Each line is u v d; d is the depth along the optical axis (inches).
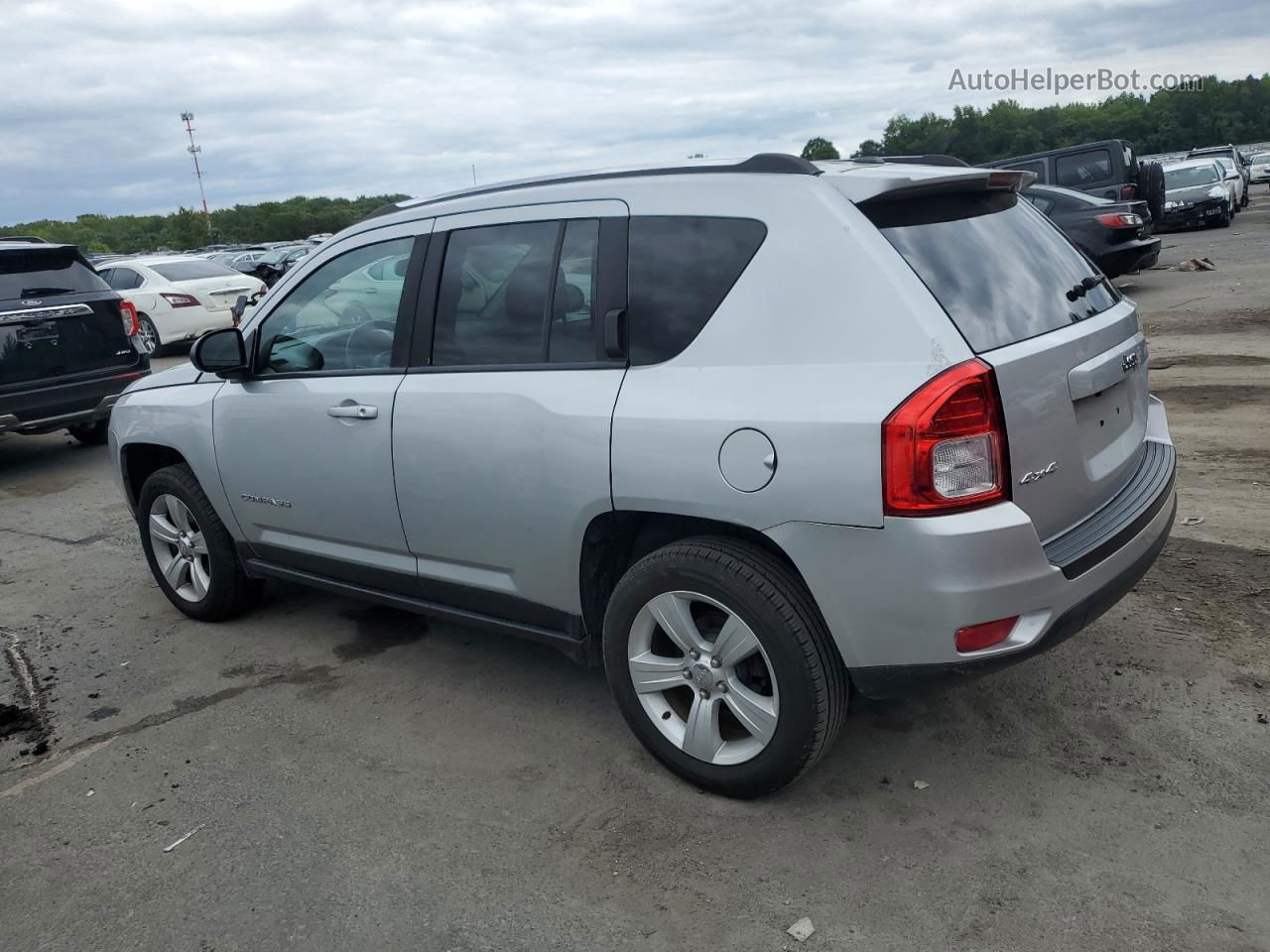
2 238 327.0
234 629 183.6
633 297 118.2
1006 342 104.0
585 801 121.1
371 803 123.6
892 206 109.2
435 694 152.5
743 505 106.1
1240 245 766.5
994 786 118.4
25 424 305.1
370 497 144.9
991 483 99.0
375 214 150.9
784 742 110.3
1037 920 96.3
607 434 115.8
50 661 174.2
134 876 112.0
